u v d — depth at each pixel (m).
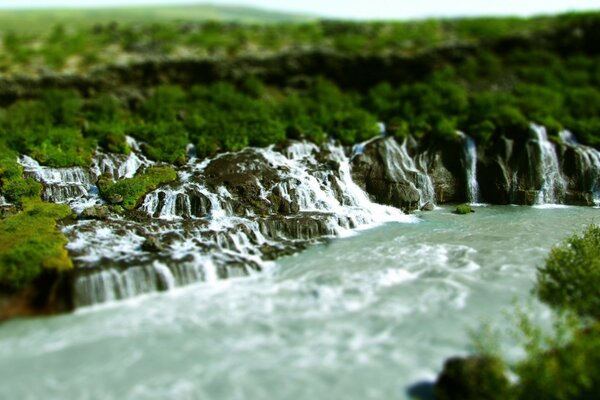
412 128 40.88
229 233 26.55
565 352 15.15
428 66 52.25
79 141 36.72
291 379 16.16
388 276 23.23
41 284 20.97
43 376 16.36
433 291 21.77
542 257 25.34
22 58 50.00
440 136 39.44
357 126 40.91
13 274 20.84
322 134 39.91
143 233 26.53
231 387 15.80
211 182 32.06
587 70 51.84
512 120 39.75
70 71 46.97
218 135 39.19
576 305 19.42
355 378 16.17
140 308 20.69
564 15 59.78
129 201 30.08
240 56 50.88
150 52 51.72
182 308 20.64
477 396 14.50
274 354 17.44
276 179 32.75
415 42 54.78
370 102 47.19
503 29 57.03
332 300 21.11
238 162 35.16
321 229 28.84
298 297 21.42
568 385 14.30
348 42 53.88
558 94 46.84
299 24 68.38
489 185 37.75
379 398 15.32
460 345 17.77
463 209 34.47
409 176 36.44
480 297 21.14
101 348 17.83
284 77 51.41
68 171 33.09
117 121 41.19
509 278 22.89
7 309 20.09
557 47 54.91
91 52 52.34
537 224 31.38
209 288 22.42
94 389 15.74
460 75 51.12
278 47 53.69
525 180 37.47
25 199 29.55
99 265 22.17
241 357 17.28
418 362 16.92
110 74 47.47
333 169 35.34
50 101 43.12
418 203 35.28
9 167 31.59
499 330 18.56
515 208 35.88
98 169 34.28
